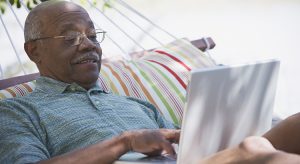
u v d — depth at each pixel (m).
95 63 2.25
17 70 5.41
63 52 2.21
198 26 6.97
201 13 7.35
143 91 2.65
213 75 1.49
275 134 1.66
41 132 1.99
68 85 2.18
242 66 1.60
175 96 2.70
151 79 2.73
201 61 2.99
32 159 1.83
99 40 2.36
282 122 1.67
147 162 1.67
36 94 2.15
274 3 7.75
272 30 6.80
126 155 1.87
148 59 2.94
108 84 2.61
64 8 2.26
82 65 2.21
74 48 2.22
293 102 4.95
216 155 1.47
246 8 7.62
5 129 1.95
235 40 6.61
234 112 1.65
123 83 2.65
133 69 2.76
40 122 2.01
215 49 6.43
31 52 2.30
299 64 5.88
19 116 1.99
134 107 2.27
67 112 2.06
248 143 1.45
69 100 2.12
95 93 2.23
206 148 1.60
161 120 2.39
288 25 7.02
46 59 2.25
